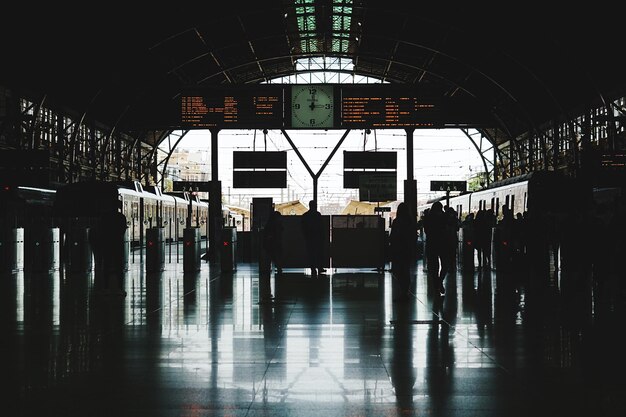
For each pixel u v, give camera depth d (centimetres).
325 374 736
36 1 2592
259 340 948
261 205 2894
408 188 3158
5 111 3044
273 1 3338
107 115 4225
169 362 799
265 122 3209
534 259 2231
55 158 3609
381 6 3178
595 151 2561
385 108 3191
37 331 1028
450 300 1449
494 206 3553
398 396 646
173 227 4900
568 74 3231
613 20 2606
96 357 829
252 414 587
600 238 1560
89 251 2364
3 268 2272
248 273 2295
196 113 3228
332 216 2364
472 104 3928
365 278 2061
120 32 3092
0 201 2562
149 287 1766
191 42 3706
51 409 604
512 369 760
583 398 638
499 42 3180
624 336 977
